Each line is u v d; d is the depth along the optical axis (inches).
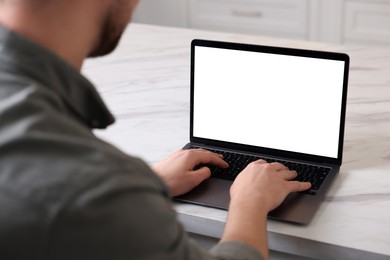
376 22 147.5
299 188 56.6
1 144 30.5
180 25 168.6
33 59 32.5
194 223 56.8
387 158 63.7
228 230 46.3
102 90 81.0
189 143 67.4
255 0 157.2
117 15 35.7
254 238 45.2
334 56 60.6
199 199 57.8
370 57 87.0
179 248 33.4
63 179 30.0
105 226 30.2
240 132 65.2
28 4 32.8
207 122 66.4
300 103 62.5
